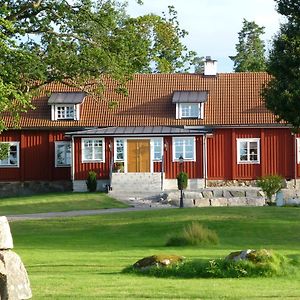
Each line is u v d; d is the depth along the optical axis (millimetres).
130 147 56406
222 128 57281
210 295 14008
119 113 58406
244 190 50188
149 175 54156
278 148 57156
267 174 54219
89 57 34750
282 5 40688
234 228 31609
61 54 34781
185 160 56312
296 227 31828
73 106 58250
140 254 22750
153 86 60281
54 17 34656
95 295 14039
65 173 58562
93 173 55406
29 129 58219
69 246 27219
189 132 55938
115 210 43812
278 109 40719
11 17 33375
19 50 31328
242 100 58719
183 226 31859
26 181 58688
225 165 57312
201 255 22016
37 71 33188
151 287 15000
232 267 16875
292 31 40719
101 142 56562
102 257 21797
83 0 35188
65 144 58406
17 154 58625
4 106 28469
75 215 40188
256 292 14414
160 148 56281
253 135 57312
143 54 36156
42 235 31891
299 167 56938
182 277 16828
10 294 10867
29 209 46719
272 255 17188
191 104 57969
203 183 56188
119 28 36000
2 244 11008
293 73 40344
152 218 35219
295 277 16703
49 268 19078
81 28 35156
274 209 38156
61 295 14070
